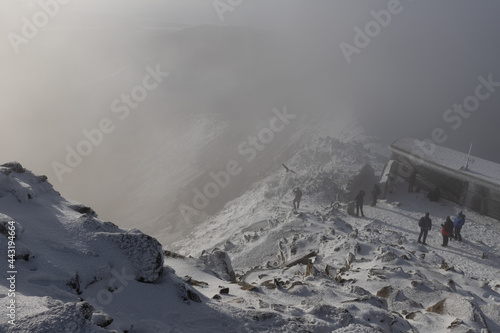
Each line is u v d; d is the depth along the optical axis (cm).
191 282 734
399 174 2597
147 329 463
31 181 671
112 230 593
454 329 682
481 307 862
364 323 616
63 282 469
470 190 2262
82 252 526
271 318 542
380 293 856
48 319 339
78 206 675
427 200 2388
